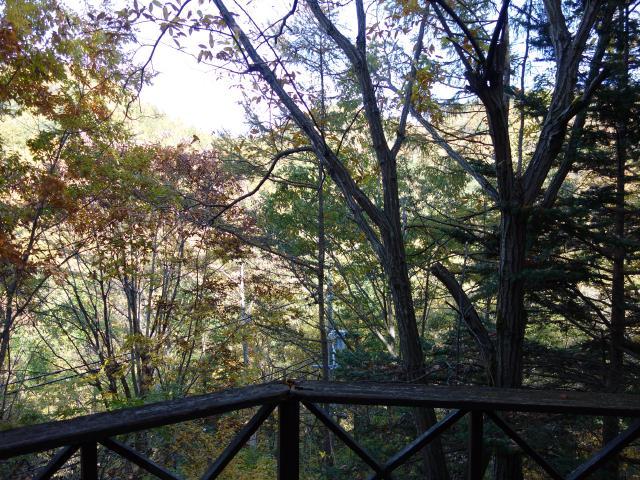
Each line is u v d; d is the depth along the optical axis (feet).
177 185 35.94
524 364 22.93
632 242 17.63
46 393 42.55
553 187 18.80
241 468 30.89
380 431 23.52
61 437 3.63
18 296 32.65
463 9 25.03
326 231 38.32
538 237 19.56
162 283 41.63
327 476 24.91
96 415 4.04
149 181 31.12
